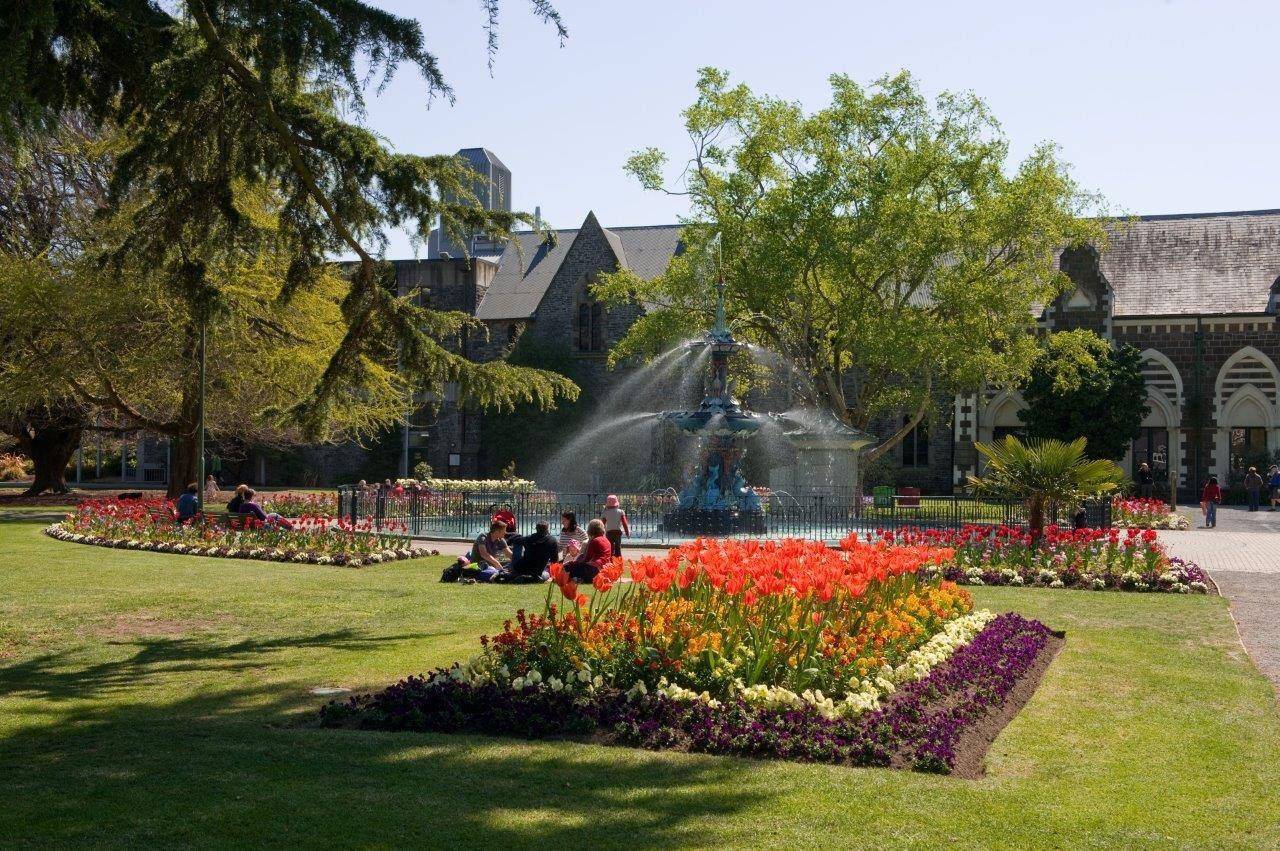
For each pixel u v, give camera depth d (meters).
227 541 23.94
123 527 26.31
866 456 41.47
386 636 13.59
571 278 64.44
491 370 15.12
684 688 9.38
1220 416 52.09
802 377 43.03
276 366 36.62
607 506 22.02
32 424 43.50
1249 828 6.84
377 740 8.47
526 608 15.73
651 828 6.59
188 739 8.52
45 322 34.88
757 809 6.96
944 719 8.89
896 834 6.57
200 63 11.87
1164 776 7.97
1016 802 7.23
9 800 6.91
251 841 6.23
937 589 12.49
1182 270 54.91
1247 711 10.05
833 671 9.53
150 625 14.49
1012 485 20.53
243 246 14.94
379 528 29.11
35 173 37.91
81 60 11.73
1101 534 19.67
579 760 7.98
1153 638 13.96
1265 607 16.92
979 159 38.81
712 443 29.41
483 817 6.72
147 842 6.18
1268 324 51.56
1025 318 40.69
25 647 12.92
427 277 67.75
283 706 9.80
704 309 41.03
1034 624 13.92
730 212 39.78
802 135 39.44
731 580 9.98
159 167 13.52
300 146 13.95
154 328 35.12
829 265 37.91
